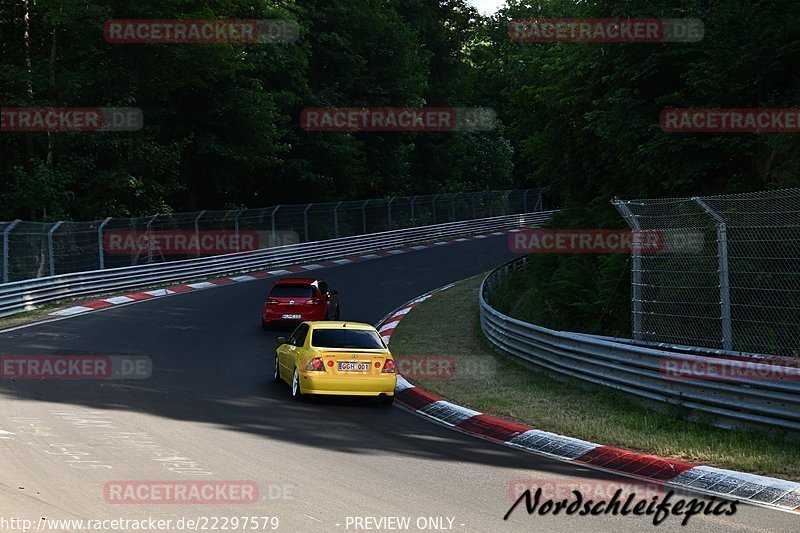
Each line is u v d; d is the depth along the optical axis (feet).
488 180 371.56
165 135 205.67
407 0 323.78
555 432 58.34
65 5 172.04
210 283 166.71
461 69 355.77
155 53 187.21
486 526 36.09
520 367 87.45
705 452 50.47
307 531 34.47
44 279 131.95
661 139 97.71
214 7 204.64
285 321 113.60
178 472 44.14
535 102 134.51
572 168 132.16
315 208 220.84
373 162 286.87
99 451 48.44
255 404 68.69
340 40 250.78
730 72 96.48
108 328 110.73
